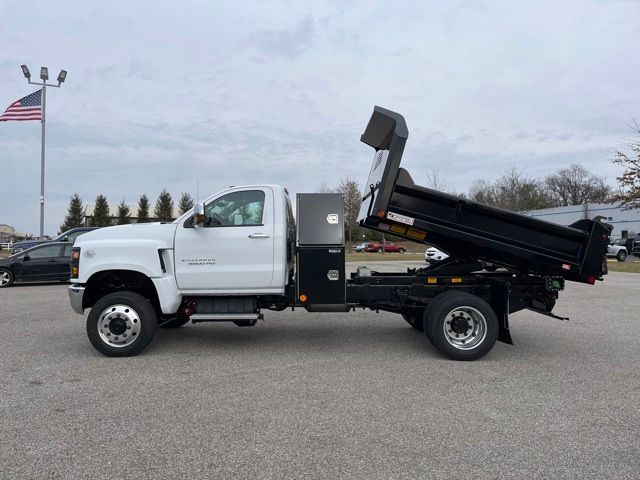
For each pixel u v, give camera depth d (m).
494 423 4.12
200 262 6.43
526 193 40.81
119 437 3.80
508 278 6.87
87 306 6.74
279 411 4.38
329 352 6.65
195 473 3.24
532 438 3.82
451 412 4.38
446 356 6.32
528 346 7.09
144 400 4.65
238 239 6.45
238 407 4.47
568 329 8.43
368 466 3.35
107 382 5.22
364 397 4.77
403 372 5.67
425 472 3.27
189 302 6.63
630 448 3.64
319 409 4.43
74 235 19.25
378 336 7.76
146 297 6.93
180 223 6.53
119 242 6.34
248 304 6.56
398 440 3.77
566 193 84.75
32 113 27.91
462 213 6.36
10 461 3.40
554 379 5.41
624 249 33.25
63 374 5.51
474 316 6.23
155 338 7.52
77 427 3.99
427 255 18.55
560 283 6.61
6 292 13.96
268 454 3.52
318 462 3.40
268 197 6.61
